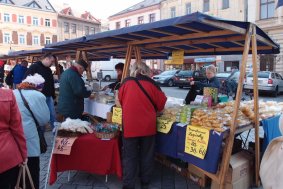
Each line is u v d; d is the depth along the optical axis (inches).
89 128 155.3
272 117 156.7
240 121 133.7
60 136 147.0
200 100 164.1
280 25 868.0
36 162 121.6
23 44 1806.1
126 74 184.5
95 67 991.6
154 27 126.1
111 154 146.9
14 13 1759.4
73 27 2030.0
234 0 1058.1
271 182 87.2
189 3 1243.2
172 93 670.5
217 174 126.6
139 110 135.6
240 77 126.0
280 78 656.4
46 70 239.1
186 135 132.4
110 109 180.9
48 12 1878.7
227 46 179.6
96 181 155.6
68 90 183.8
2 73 568.4
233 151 146.6
